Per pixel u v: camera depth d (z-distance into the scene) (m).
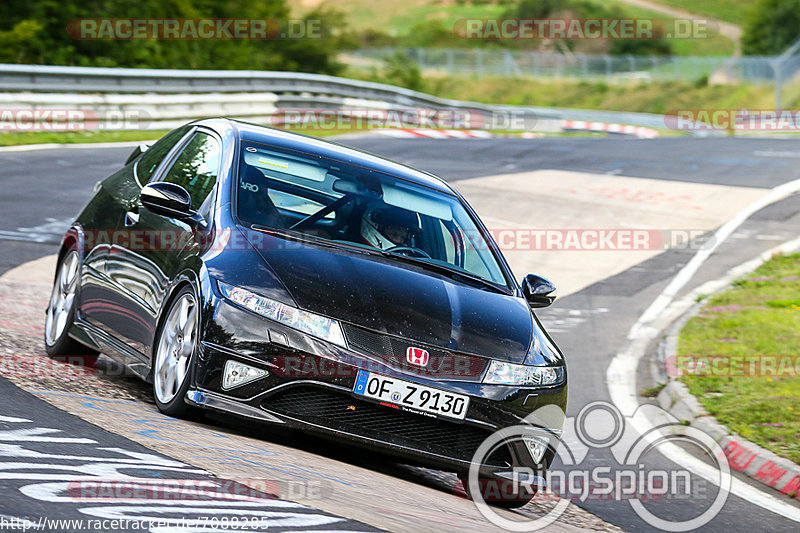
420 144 82.81
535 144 88.81
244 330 16.22
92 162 57.22
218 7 135.88
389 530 11.88
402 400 16.31
